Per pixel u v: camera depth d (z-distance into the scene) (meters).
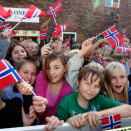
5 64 1.00
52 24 9.67
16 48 2.41
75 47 3.90
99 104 1.41
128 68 3.42
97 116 1.05
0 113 1.16
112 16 10.95
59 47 2.64
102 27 10.85
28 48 3.26
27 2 9.05
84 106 1.40
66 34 10.07
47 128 0.95
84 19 10.39
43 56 1.87
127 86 1.75
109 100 1.40
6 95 1.21
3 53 1.66
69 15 10.03
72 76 1.69
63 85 1.67
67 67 1.69
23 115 1.25
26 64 1.72
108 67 1.70
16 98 1.25
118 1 10.95
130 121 1.08
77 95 1.44
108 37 1.91
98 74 1.33
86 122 1.05
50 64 1.61
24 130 0.90
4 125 1.16
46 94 1.62
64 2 9.84
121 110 1.17
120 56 3.17
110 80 1.66
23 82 1.14
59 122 1.00
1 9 1.85
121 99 1.74
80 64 1.73
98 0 10.55
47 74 1.65
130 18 11.38
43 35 3.21
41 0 9.30
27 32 9.08
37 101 1.07
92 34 10.67
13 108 1.20
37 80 1.72
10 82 1.00
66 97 1.43
